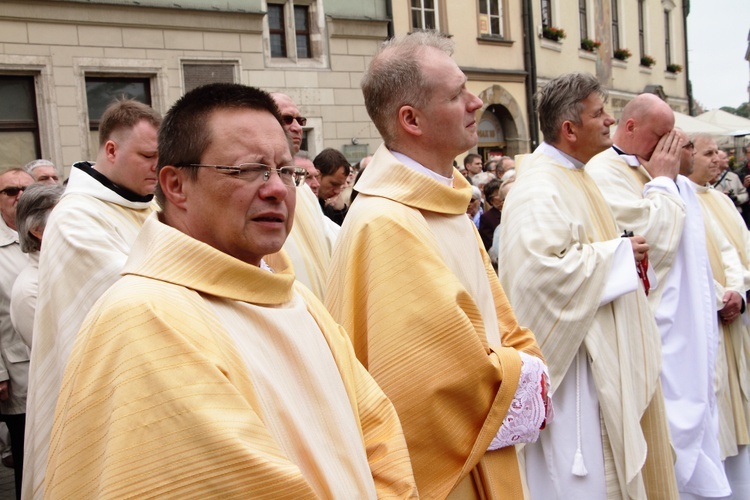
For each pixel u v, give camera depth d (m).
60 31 10.84
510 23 17.72
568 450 3.28
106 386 1.42
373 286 2.45
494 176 9.19
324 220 3.58
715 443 4.07
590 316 3.25
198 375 1.41
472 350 2.37
